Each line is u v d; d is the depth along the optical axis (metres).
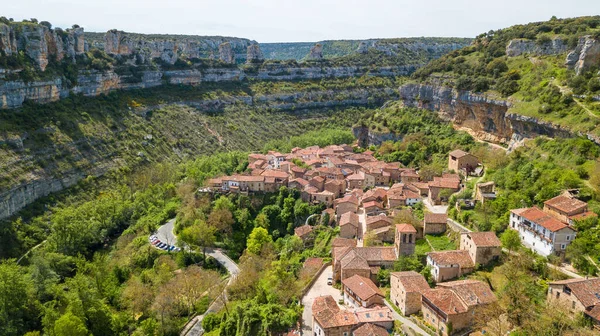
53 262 125.31
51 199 159.00
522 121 142.25
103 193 175.50
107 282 118.69
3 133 157.88
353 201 144.50
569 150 118.12
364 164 184.62
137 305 110.38
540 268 88.19
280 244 140.25
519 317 74.88
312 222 148.00
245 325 90.88
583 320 72.69
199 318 110.44
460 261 94.44
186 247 139.25
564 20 187.38
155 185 182.38
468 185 135.88
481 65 191.88
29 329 104.00
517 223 102.75
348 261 100.75
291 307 93.62
